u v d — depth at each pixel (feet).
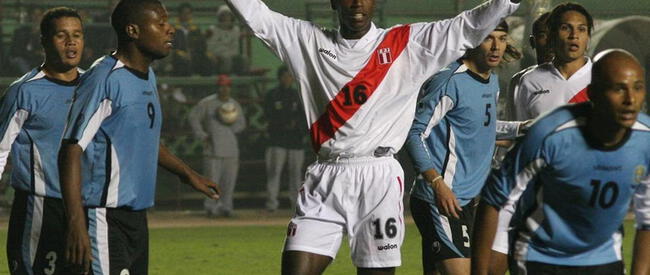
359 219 46.14
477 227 38.65
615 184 36.99
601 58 35.27
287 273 45.80
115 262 45.01
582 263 39.06
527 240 38.99
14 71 137.08
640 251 38.96
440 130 54.80
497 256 52.11
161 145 49.14
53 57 49.16
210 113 129.08
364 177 45.88
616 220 38.11
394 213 46.14
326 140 46.24
